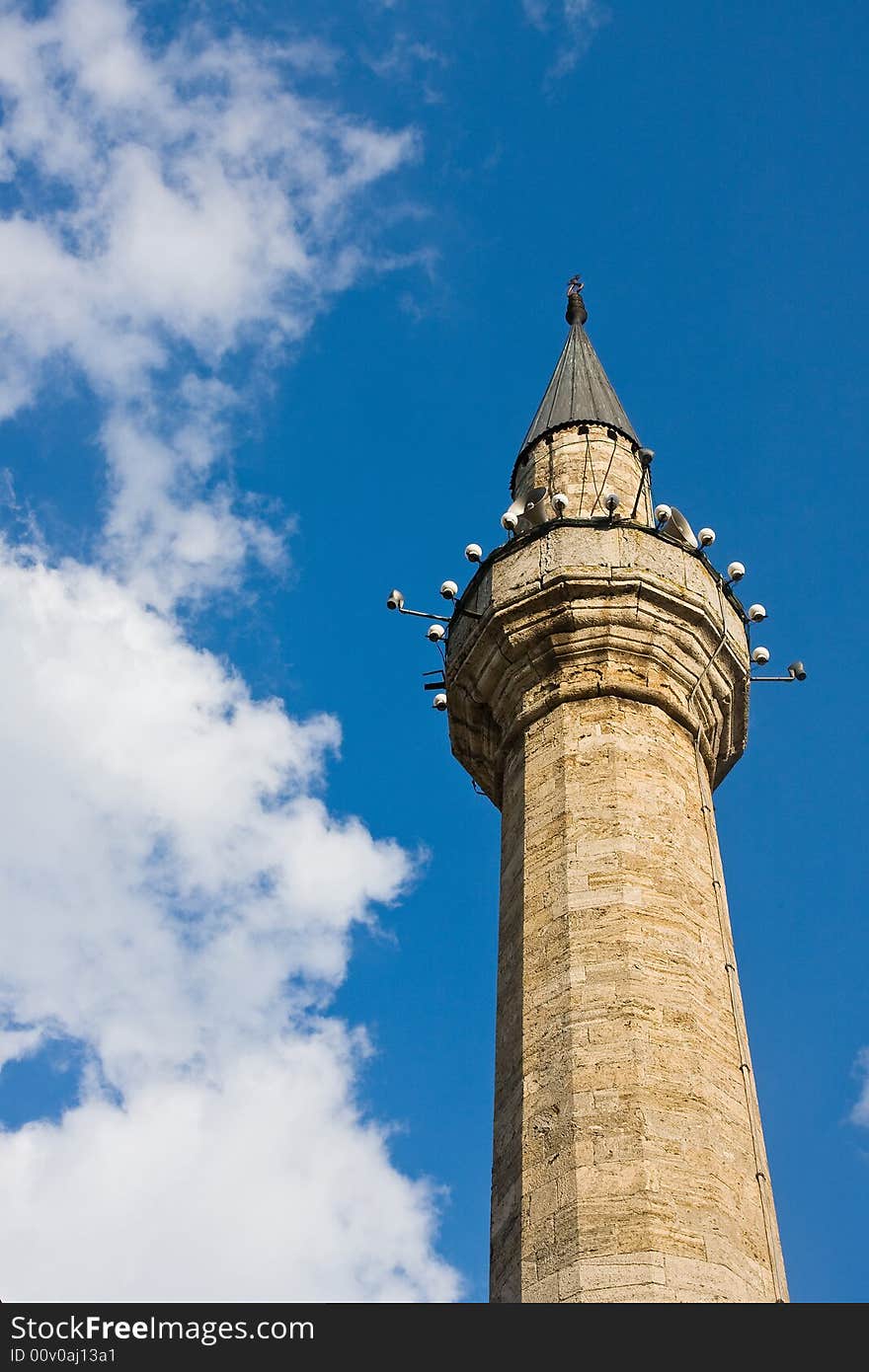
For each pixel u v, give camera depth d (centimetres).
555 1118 2050
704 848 2431
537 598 2616
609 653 2567
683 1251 1886
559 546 2659
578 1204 1938
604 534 2662
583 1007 2145
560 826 2381
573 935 2233
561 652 2588
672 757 2506
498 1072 2222
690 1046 2116
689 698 2608
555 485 3114
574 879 2300
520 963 2267
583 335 3653
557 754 2483
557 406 3334
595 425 3238
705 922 2309
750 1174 2053
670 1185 1950
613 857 2312
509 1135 2111
